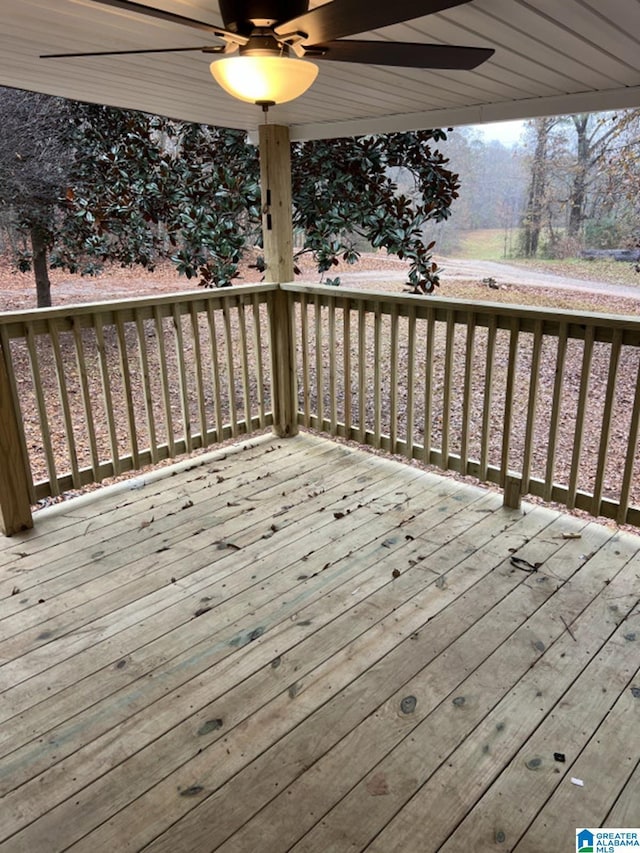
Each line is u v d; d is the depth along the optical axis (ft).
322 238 18.42
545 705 6.44
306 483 11.89
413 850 4.97
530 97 10.63
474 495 11.30
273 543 9.72
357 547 9.57
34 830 5.17
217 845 5.03
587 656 7.15
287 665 7.07
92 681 6.86
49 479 10.61
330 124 12.95
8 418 9.68
